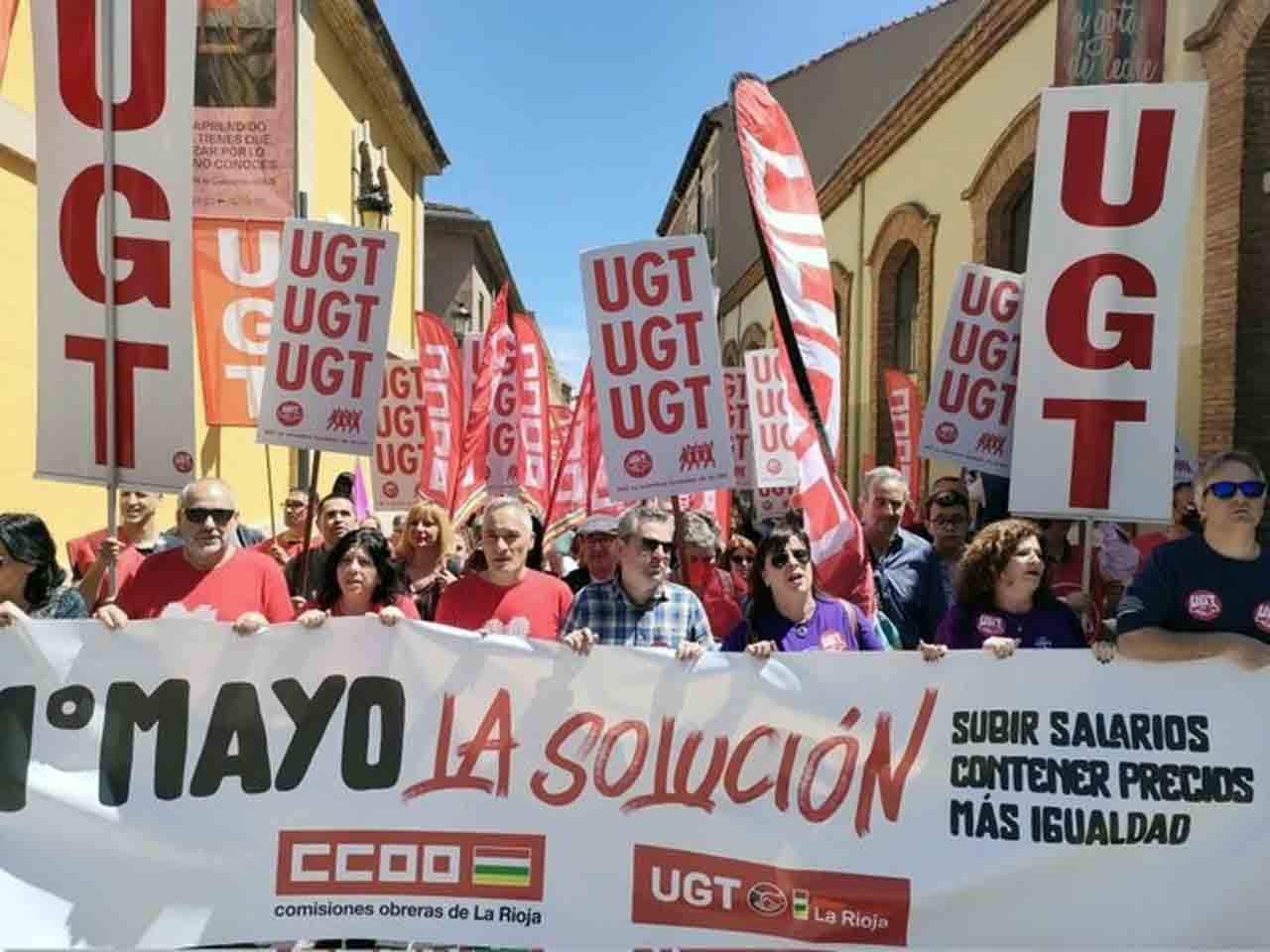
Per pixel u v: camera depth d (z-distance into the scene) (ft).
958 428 18.67
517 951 10.54
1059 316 12.39
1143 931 10.29
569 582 18.67
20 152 20.12
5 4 14.33
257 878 10.55
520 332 26.53
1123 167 12.12
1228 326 24.00
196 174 23.29
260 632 10.93
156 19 12.41
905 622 15.43
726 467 14.70
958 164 41.83
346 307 15.93
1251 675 10.43
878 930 10.46
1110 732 10.56
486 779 10.84
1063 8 22.88
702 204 99.96
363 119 47.47
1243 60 23.45
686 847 10.71
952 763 10.69
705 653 10.96
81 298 12.66
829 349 13.69
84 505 22.94
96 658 10.78
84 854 10.44
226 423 20.54
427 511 17.28
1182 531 20.12
